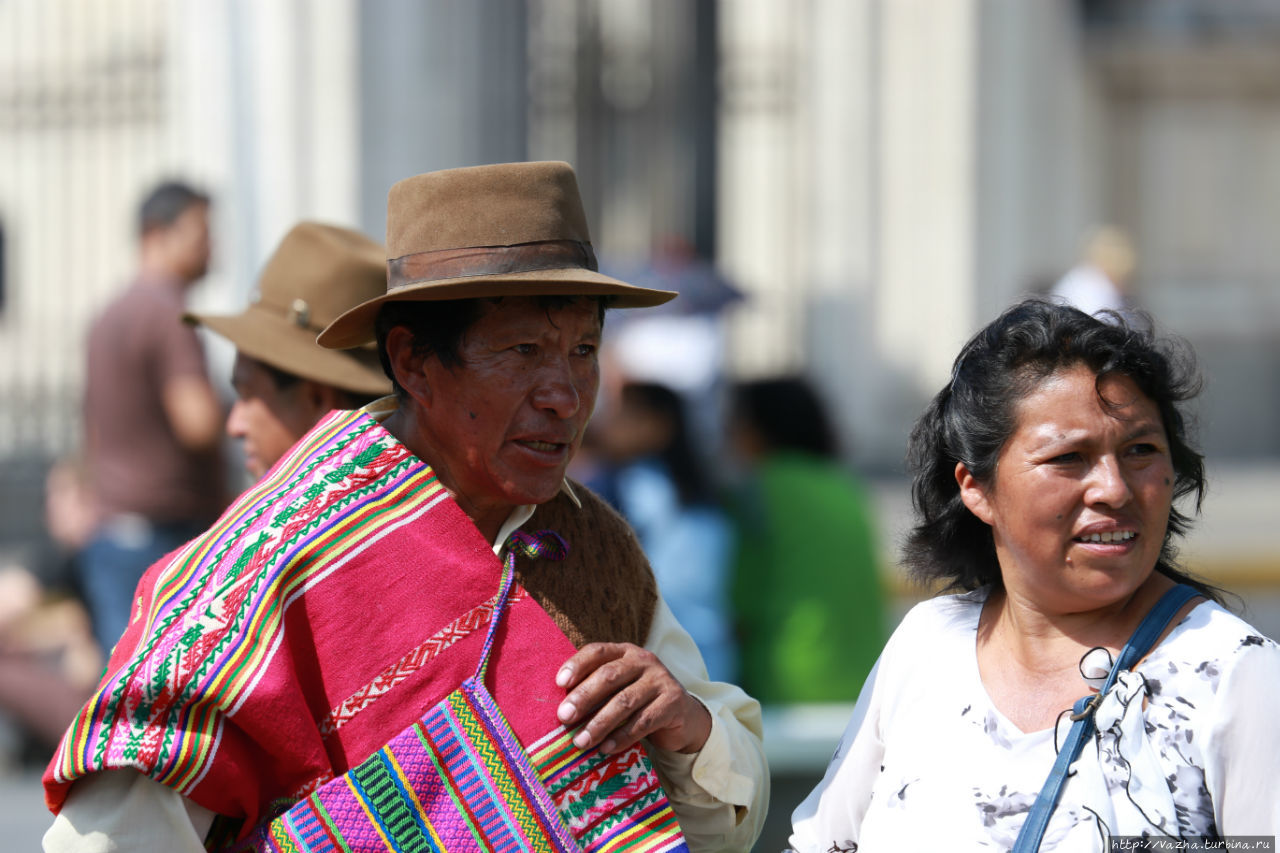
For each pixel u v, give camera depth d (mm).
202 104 30750
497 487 6000
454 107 28797
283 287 7914
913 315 38344
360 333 6371
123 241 40156
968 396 5602
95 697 5570
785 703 12906
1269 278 46469
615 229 36000
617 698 5809
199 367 15266
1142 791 5105
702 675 6668
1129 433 5281
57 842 5574
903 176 38219
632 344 22641
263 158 28844
